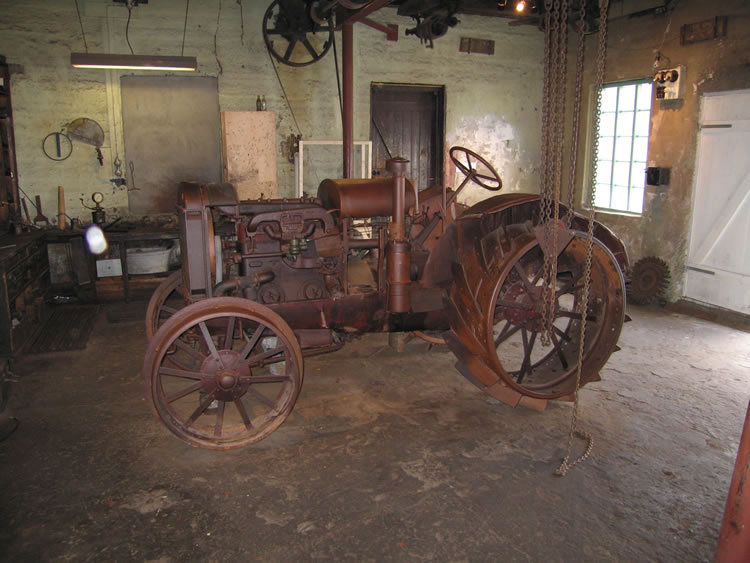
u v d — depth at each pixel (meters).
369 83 6.41
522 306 3.26
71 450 2.87
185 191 3.00
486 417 3.23
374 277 3.54
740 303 4.91
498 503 2.44
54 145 5.59
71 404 3.40
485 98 6.88
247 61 5.96
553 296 2.96
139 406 3.37
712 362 4.06
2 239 4.79
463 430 3.08
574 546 2.18
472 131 6.90
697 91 5.21
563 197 7.00
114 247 5.73
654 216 5.75
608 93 6.36
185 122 5.89
